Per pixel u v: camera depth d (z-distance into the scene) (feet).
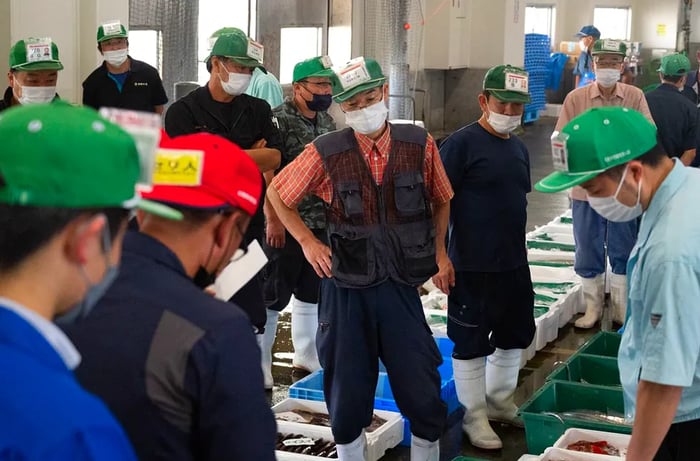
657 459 9.37
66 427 4.25
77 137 4.73
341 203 12.57
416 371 12.67
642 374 8.54
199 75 31.94
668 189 8.61
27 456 4.17
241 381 6.31
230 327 6.35
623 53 21.27
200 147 6.83
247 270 8.64
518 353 16.42
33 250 4.64
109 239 4.92
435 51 53.31
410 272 12.55
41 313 4.69
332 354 12.96
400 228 12.58
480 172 14.69
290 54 38.45
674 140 21.74
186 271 6.77
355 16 41.34
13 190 4.62
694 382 8.86
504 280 15.14
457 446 15.83
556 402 16.22
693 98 29.22
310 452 14.51
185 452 6.32
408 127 12.82
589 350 18.39
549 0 67.97
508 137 15.02
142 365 6.18
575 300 23.00
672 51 70.33
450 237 15.19
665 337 8.34
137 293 6.32
